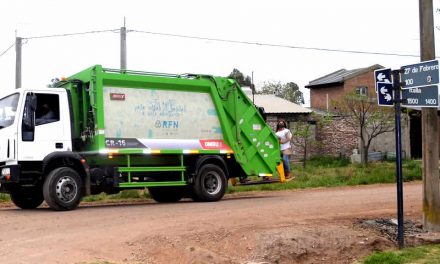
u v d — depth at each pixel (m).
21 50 25.83
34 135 12.94
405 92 9.43
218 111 15.64
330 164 30.89
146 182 14.36
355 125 34.00
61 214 12.22
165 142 14.62
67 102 13.51
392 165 27.28
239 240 9.22
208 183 15.18
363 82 46.41
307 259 8.88
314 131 35.66
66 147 13.37
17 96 13.05
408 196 15.45
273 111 34.97
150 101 14.53
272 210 12.28
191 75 15.38
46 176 13.02
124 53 23.48
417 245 9.83
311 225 10.29
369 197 15.25
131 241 9.32
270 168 16.66
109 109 13.84
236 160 15.84
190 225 10.29
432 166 10.51
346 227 10.32
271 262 8.57
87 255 8.51
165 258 8.55
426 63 9.05
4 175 12.91
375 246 9.57
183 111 15.09
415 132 36.06
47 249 8.79
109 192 14.34
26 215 12.16
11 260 8.13
